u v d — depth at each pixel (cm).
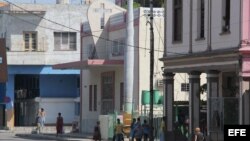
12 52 10238
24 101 10681
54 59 10425
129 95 6712
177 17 5972
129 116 6694
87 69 8625
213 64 5309
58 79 10525
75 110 10356
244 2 4934
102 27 8112
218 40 5259
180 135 6050
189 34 5697
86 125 8519
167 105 6131
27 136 8119
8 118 10275
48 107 10412
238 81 5109
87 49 8544
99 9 8125
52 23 10469
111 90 7888
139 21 7131
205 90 5778
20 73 10306
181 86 7250
